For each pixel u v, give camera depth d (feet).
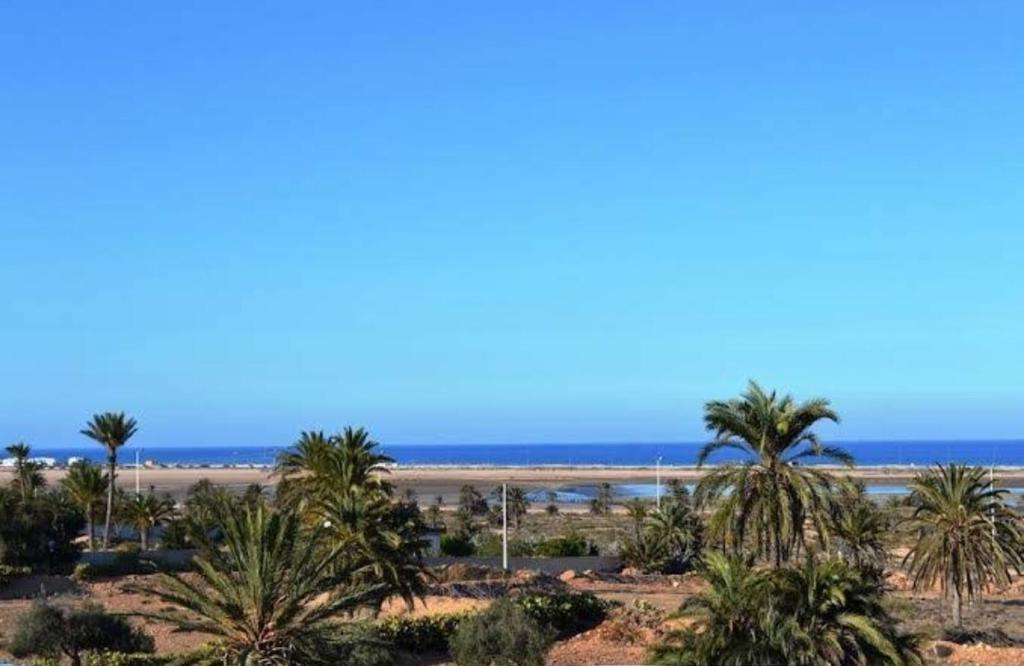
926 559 163.32
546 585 195.83
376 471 162.91
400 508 143.74
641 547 244.42
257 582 87.04
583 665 126.21
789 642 76.59
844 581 79.82
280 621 87.71
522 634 124.88
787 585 79.36
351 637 95.96
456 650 126.62
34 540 199.62
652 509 289.53
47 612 124.47
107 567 199.62
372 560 133.49
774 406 139.44
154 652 128.47
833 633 77.77
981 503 162.61
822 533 136.15
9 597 177.27
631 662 128.57
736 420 138.62
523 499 427.74
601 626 150.10
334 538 133.08
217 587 88.12
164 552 211.41
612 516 424.05
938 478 168.25
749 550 138.92
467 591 177.88
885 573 217.36
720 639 77.05
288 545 88.84
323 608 90.38
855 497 142.51
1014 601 212.43
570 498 560.61
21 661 119.44
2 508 200.34
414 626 135.44
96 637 124.57
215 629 87.66
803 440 139.64
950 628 152.35
